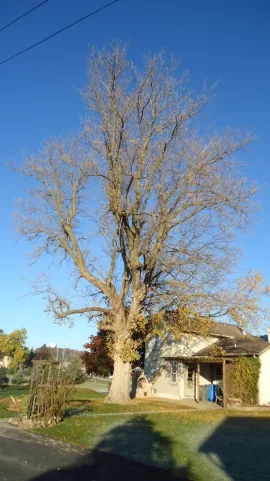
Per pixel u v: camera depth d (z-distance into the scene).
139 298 23.48
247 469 9.13
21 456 9.25
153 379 32.78
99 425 13.91
